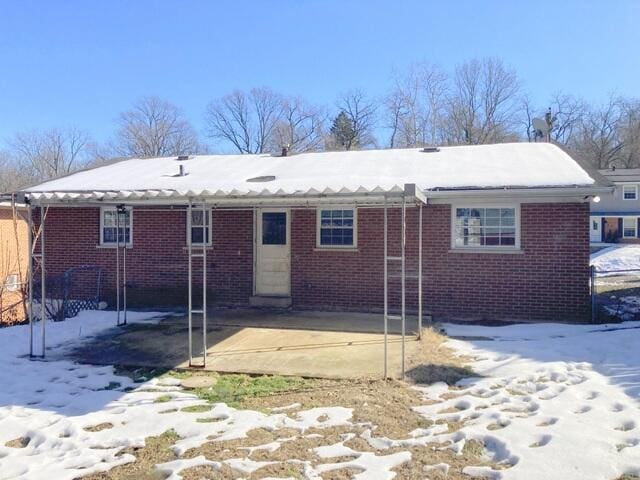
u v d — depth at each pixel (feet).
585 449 14.21
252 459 14.43
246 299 40.42
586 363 23.20
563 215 34.30
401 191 21.38
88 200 24.88
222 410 18.21
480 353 25.54
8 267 43.21
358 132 167.12
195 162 50.42
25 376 22.79
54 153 158.10
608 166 167.84
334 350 26.50
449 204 36.19
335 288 38.70
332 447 15.12
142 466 14.30
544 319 34.68
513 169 37.04
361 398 19.27
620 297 45.60
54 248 43.91
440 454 14.60
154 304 41.81
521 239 35.04
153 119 171.94
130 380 22.13
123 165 52.49
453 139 145.38
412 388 20.52
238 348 27.07
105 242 43.14
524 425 16.12
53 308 36.65
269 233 40.27
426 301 36.73
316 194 22.25
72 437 16.15
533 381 20.90
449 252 36.22
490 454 14.57
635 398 18.37
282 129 171.12
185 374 22.86
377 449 15.01
